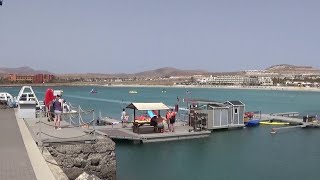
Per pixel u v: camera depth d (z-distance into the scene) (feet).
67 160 61.82
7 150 57.62
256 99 522.47
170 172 90.38
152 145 118.62
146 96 565.53
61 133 69.87
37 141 62.34
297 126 167.12
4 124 85.30
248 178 84.94
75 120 136.87
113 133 123.75
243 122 160.97
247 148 120.06
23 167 47.96
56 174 46.57
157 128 127.75
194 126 139.74
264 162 101.81
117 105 336.49
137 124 126.52
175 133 126.00
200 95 640.17
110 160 64.80
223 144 125.18
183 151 112.68
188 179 84.43
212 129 149.48
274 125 174.50
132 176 86.79
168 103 374.02
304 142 132.67
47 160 53.01
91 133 70.03
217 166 96.89
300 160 104.42
